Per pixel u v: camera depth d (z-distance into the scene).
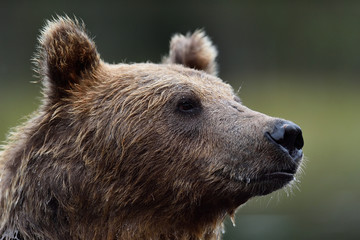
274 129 9.89
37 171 10.21
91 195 10.21
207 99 10.66
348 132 41.38
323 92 53.69
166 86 10.63
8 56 50.44
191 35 13.23
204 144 10.30
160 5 61.12
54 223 10.16
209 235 11.08
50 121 10.38
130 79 10.80
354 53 63.66
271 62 61.12
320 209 25.47
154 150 10.31
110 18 57.44
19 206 10.18
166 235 10.48
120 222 10.29
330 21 66.31
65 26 10.59
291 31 64.44
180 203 10.35
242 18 63.16
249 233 22.03
